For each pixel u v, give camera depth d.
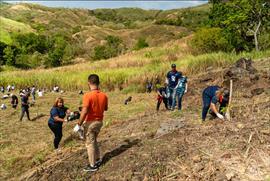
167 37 110.88
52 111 10.63
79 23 168.12
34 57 70.12
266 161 6.21
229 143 6.99
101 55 72.06
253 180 5.77
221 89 9.10
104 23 182.88
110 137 10.38
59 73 34.69
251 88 15.37
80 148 9.80
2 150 11.88
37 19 158.75
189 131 8.18
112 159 7.80
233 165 6.23
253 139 6.96
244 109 9.58
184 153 7.02
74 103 22.30
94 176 7.36
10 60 67.44
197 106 13.52
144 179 6.66
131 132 10.48
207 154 6.72
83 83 30.59
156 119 11.38
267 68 19.53
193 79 22.03
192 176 6.26
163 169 6.74
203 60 27.33
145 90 25.64
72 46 82.75
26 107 16.75
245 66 17.66
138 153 7.62
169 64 29.50
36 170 9.08
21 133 14.12
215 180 5.98
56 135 10.73
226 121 8.43
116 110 17.36
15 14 164.88
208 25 40.72
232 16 34.66
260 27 36.03
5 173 9.95
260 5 33.47
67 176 7.86
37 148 11.43
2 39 78.06
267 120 7.93
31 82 32.25
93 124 7.27
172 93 13.17
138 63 37.06
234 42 36.31
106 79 28.86
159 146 7.65
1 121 16.72
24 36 80.94
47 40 81.31
